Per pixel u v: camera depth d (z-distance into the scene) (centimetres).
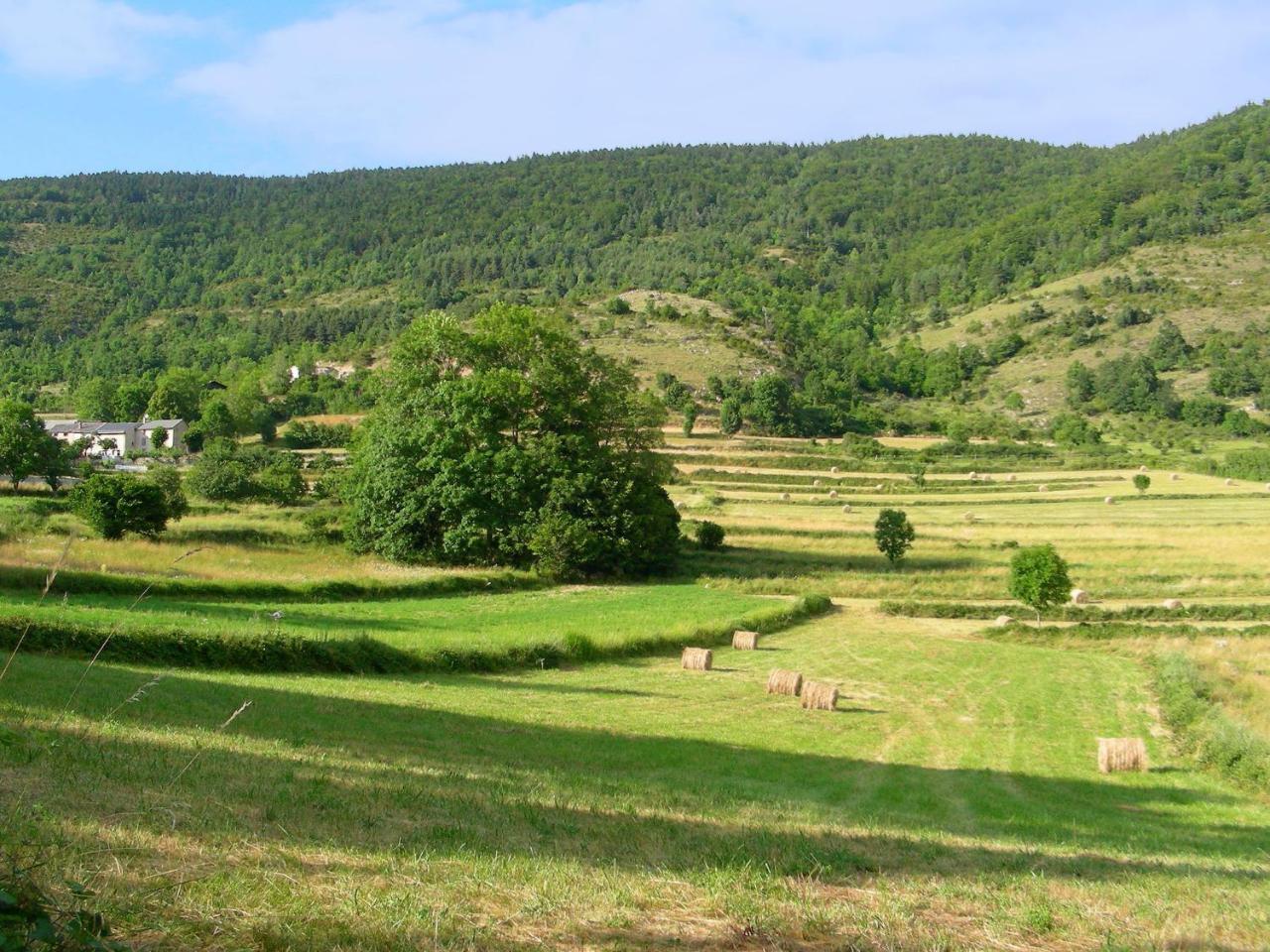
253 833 849
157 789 959
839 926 757
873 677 3262
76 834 770
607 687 2809
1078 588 5291
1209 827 1620
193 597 3547
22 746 930
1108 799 1831
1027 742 2402
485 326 6091
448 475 5400
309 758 1298
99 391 13700
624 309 17700
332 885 745
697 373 14262
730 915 755
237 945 607
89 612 2530
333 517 6188
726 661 3466
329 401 13475
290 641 2569
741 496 8681
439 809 1055
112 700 1541
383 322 19100
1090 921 827
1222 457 11138
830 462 10294
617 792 1341
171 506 5681
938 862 1041
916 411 15012
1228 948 783
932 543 6706
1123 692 3170
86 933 521
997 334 18588
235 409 12106
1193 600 5072
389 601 4197
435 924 673
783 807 1388
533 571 5259
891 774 1905
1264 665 3572
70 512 5509
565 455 5747
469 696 2422
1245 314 16862
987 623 4691
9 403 7694
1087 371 15350
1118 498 8531
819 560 6209
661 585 5391
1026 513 7988
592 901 762
